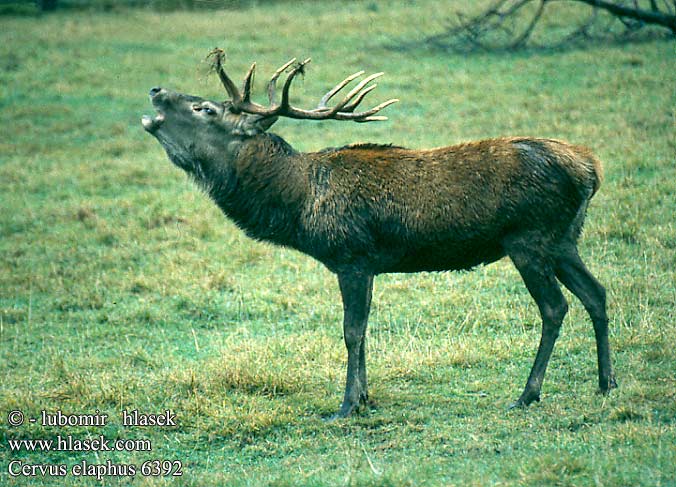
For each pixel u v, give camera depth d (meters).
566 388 24.67
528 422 22.44
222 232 40.72
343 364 27.66
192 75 66.62
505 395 24.62
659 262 33.16
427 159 23.84
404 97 58.94
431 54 68.31
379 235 23.73
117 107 62.22
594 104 53.53
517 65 63.47
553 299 23.44
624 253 34.34
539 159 23.08
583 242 35.53
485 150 23.50
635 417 21.97
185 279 35.94
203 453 23.02
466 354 27.12
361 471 20.28
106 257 38.75
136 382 27.14
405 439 22.33
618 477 18.41
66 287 36.16
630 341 26.81
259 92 60.78
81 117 60.53
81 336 31.77
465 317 30.70
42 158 53.59
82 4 94.75
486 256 24.03
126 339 31.44
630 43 65.50
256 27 80.38
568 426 22.06
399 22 78.19
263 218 24.75
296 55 70.25
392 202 23.52
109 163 52.06
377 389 25.36
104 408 25.62
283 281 35.34
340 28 77.75
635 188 40.31
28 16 91.50
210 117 24.80
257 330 31.52
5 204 46.12
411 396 24.83
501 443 21.33
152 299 34.66
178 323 32.56
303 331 30.78
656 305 29.80
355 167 24.00
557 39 68.75
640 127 48.31
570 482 18.53
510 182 23.00
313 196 24.08
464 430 22.48
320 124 55.31
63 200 46.75
